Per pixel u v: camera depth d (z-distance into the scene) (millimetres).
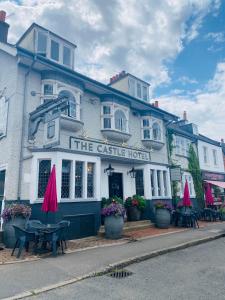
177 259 7586
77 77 12664
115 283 5488
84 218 11156
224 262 7219
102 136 14344
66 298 4676
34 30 13156
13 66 11836
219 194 24578
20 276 5789
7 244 8852
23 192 10398
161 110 17672
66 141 12172
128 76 18172
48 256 7648
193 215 14961
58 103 9641
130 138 15883
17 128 10875
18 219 9000
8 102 11711
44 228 8164
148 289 5141
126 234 11781
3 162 11164
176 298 4684
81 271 6113
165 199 16094
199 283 5492
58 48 13906
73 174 11031
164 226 13883
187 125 24172
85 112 13727
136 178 15992
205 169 23547
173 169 17016
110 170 14203
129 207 14328
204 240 10500
